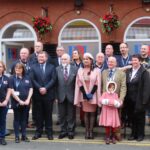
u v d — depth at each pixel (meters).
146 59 10.27
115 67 9.77
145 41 13.29
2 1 13.85
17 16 13.82
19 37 13.88
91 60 9.79
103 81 9.70
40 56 9.83
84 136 10.18
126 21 13.27
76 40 13.57
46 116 9.91
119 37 13.30
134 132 9.77
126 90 9.62
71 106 9.96
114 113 9.46
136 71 9.59
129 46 13.35
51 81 9.80
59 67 10.04
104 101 9.38
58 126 10.98
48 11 13.59
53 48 13.61
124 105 9.87
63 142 9.61
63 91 9.93
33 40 13.78
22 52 10.27
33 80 9.78
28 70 10.23
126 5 13.24
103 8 13.34
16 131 9.66
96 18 13.39
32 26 13.73
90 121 9.90
